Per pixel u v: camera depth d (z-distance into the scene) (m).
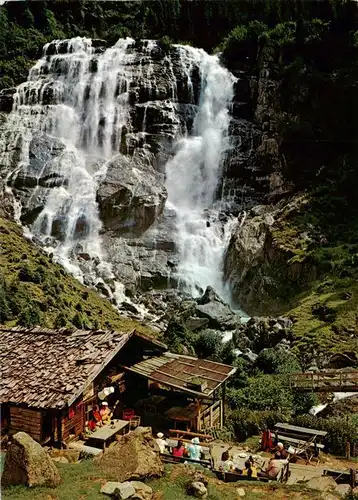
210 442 22.92
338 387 29.33
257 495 16.94
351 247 45.38
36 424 19.88
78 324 34.47
